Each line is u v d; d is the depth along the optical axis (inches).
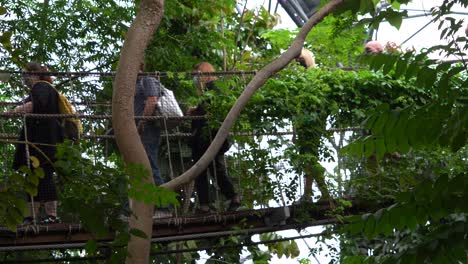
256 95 384.8
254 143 388.5
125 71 294.5
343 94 404.2
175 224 370.3
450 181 178.5
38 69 377.1
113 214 213.0
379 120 187.8
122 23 530.0
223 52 503.2
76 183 219.1
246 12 524.1
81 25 521.0
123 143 291.9
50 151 353.7
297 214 386.0
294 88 394.6
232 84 392.8
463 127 179.5
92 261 370.6
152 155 370.3
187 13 493.7
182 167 387.2
